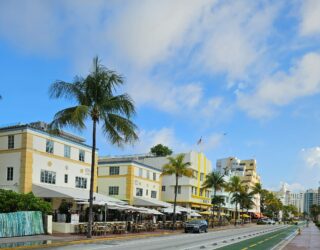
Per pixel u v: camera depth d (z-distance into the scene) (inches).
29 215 1160.8
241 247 1090.7
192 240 1317.7
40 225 1197.7
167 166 2086.6
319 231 2484.0
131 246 1012.5
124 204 1827.0
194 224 1888.5
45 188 1486.2
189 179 2918.3
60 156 1684.3
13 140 1529.3
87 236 1190.3
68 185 1729.8
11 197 1181.1
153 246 1031.0
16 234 1106.1
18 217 1120.8
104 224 1414.9
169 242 1195.9
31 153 1512.1
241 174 5708.7
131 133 1216.8
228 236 1647.4
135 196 2348.7
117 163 2389.3
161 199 2997.0
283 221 5447.8
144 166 2498.8
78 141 1904.5
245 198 3742.6
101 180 2420.0
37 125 1700.3
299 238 1633.9
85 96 1221.1
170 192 2984.7
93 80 1214.3
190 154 2960.1
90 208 1211.2
